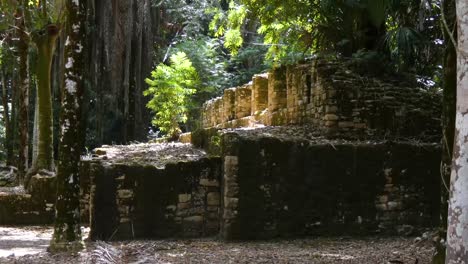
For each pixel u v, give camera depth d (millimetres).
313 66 12508
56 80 22625
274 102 14391
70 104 9133
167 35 31156
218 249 9570
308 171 10781
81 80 9211
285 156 10719
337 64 12602
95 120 26141
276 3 15836
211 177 11219
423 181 11016
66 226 9117
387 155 10969
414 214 10961
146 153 12992
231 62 28938
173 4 28062
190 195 11117
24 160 18828
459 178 4125
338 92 11625
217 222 11195
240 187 10523
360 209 10867
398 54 13391
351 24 14414
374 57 13141
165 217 10992
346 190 10852
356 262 8109
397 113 11750
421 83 13312
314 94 12312
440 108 12094
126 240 10750
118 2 24047
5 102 24078
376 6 13203
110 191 10820
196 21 28172
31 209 14250
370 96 11742
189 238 11000
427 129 11828
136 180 10922
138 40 25391
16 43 20625
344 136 11555
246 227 10508
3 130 28609
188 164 11133
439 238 6977
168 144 15797
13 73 23969
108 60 23875
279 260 8352
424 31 13906
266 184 10617
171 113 20750
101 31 23953
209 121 20312
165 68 20859
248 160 10570
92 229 10695
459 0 4191
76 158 9211
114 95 24391
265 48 26891
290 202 10695
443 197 6945
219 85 26141
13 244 10945
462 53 4156
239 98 16688
